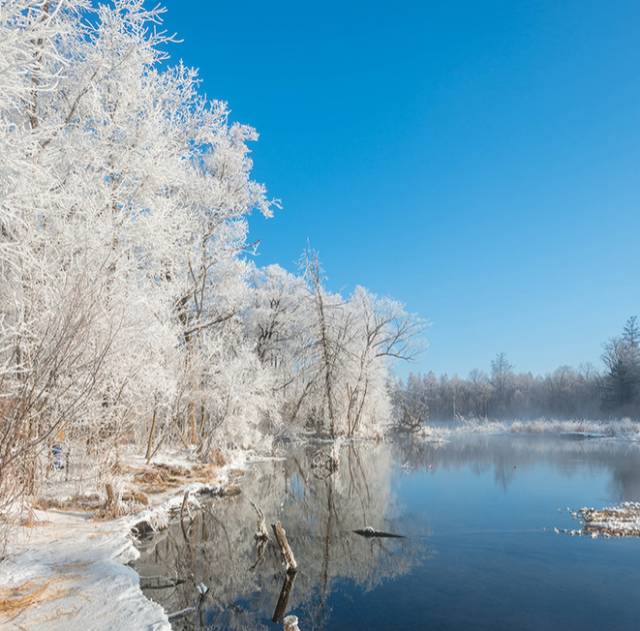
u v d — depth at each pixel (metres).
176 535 10.87
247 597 7.93
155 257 13.12
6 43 5.66
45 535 8.41
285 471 21.77
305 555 10.07
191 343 18.28
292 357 37.03
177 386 16.06
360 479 19.86
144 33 13.27
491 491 16.92
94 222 9.84
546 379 99.81
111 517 10.11
